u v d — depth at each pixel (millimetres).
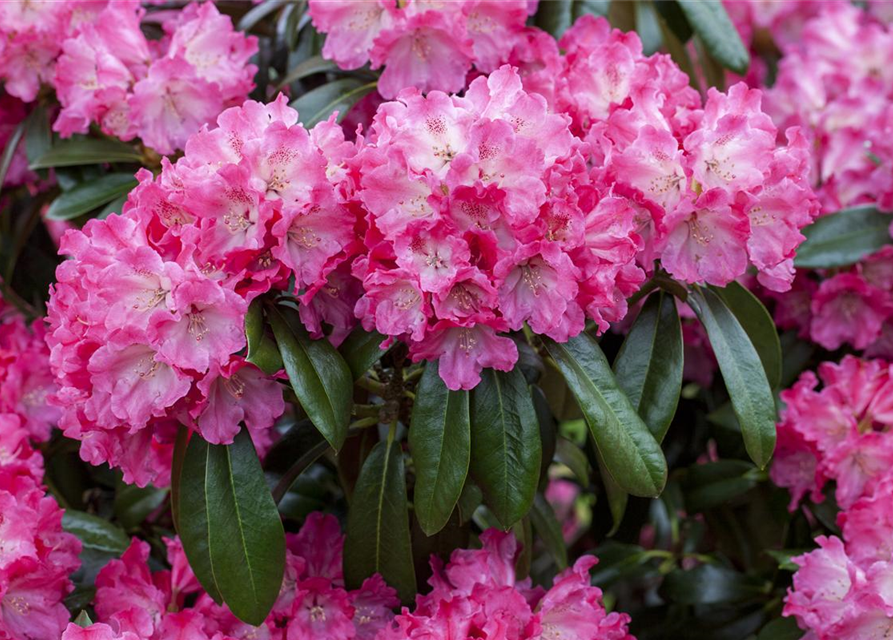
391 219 1243
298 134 1248
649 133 1298
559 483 2334
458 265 1225
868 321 1649
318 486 1560
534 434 1304
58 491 1605
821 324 1660
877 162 1735
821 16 1979
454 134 1260
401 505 1368
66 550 1389
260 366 1240
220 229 1245
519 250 1228
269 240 1249
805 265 1630
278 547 1300
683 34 1681
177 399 1241
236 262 1244
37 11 1555
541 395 1443
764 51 2127
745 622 1669
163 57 1529
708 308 1370
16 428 1458
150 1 1707
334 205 1251
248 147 1244
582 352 1309
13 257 1728
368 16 1446
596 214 1260
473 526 1610
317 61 1545
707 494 1675
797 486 1587
